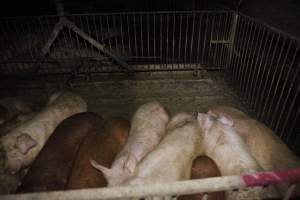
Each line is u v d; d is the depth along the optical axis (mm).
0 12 10445
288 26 4996
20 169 3164
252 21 4465
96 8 11148
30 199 1542
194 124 3312
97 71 5566
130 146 3121
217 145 3094
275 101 4828
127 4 11141
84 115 3707
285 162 2818
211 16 7227
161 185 1574
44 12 10539
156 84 5375
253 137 3279
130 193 1552
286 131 4133
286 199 1801
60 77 5770
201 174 2730
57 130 3420
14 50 6691
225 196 2588
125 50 7230
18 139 2982
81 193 1551
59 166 2943
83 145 3150
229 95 4969
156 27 9312
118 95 5094
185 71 5766
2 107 3951
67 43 6844
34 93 5277
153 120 3514
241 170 2701
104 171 2705
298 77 4562
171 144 2949
